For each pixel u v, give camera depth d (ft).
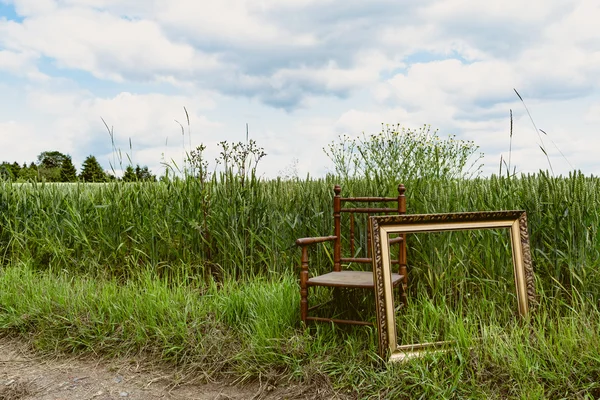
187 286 16.07
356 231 15.62
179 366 11.48
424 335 11.07
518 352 9.78
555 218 12.95
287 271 16.14
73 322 13.38
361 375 9.95
